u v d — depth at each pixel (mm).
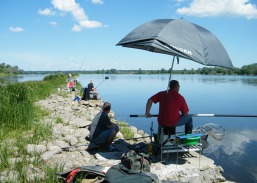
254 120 14781
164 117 6973
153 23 6594
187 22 6730
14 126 9211
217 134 9727
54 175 5512
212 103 23125
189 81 69812
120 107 20422
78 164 6496
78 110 14461
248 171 7109
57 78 53688
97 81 65750
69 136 8422
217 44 6766
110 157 7039
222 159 7977
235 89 40375
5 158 6254
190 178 5961
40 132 8570
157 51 8344
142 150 7602
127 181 4945
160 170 6316
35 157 6449
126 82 63031
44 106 14406
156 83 58125
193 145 6914
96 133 7523
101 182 5168
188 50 6035
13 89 11836
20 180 5371
